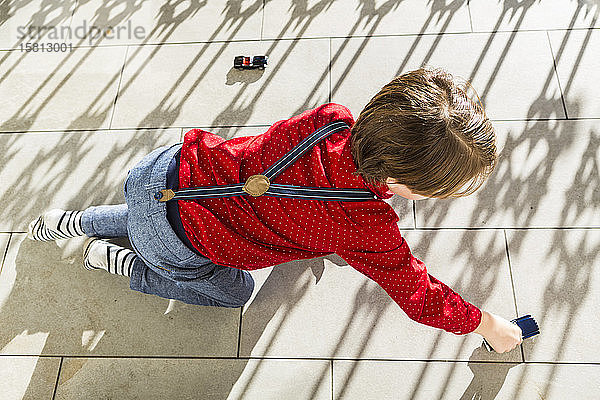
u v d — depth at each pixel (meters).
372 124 0.84
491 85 1.88
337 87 1.92
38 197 1.79
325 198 0.95
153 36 2.05
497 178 1.74
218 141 1.10
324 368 1.55
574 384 1.50
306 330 1.60
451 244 1.67
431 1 2.05
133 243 1.25
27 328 1.62
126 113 1.91
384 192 0.95
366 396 1.52
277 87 1.93
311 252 1.10
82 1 2.11
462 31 1.98
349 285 1.64
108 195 1.79
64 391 1.55
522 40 1.95
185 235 1.11
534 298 1.59
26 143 1.88
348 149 0.94
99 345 1.60
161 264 1.23
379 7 2.05
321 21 2.04
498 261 1.64
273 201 0.98
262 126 1.88
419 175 0.83
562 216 1.68
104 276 1.68
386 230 0.97
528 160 1.76
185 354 1.58
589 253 1.63
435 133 0.80
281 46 2.00
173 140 1.87
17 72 2.00
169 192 1.06
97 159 1.84
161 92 1.94
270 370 1.56
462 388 1.51
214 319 1.62
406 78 0.85
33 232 1.66
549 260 1.63
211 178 1.03
